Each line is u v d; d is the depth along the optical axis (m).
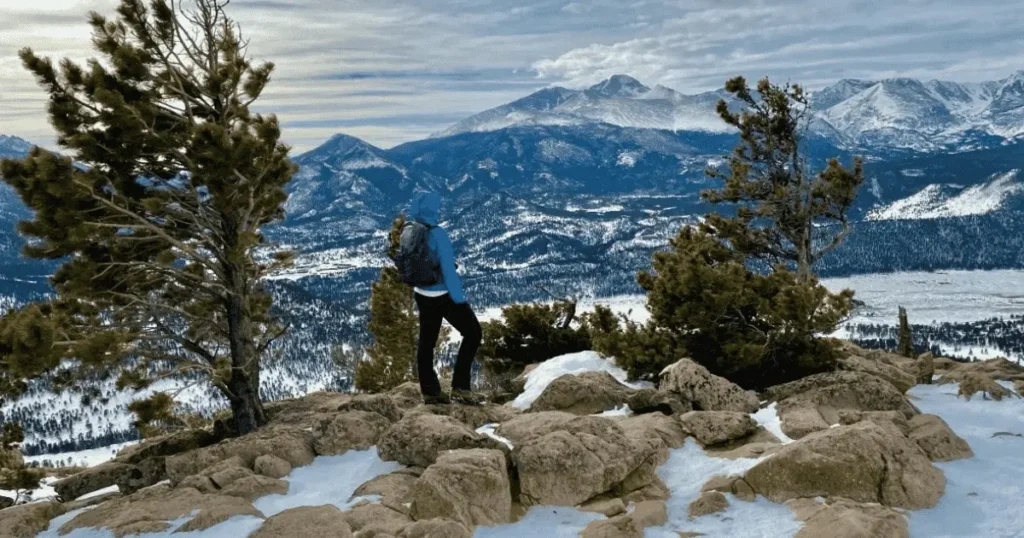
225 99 10.43
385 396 8.81
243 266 10.56
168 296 11.26
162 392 10.18
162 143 9.68
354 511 5.40
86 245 9.67
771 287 10.12
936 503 5.21
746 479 5.62
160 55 10.10
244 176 9.62
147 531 5.31
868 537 4.42
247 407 10.38
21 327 8.21
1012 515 4.92
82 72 9.59
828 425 6.97
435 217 7.67
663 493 5.80
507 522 5.48
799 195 19.78
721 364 9.80
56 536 5.53
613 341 10.50
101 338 8.85
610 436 6.27
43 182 8.81
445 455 5.88
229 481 6.33
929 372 10.34
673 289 10.16
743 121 20.53
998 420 7.28
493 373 16.91
